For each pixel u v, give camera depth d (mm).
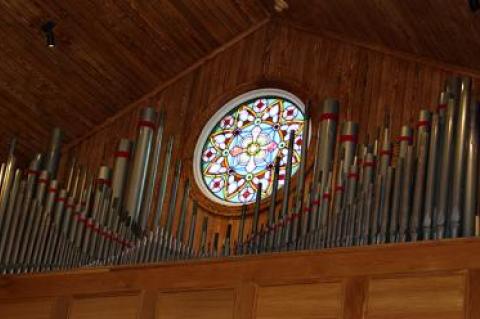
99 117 16266
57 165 13734
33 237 12547
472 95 10414
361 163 10922
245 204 13219
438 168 10180
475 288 9445
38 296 12117
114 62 15555
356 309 9984
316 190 11180
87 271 11930
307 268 10469
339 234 10578
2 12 14305
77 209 12633
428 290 9672
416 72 14023
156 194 14852
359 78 14547
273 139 15094
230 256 11047
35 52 14906
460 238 9680
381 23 13711
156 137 13430
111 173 13492
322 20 14961
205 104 15914
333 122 11992
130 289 11516
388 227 10266
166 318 11094
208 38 15969
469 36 12266
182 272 11242
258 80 15586
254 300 10625
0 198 12742
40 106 15633
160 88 16328
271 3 15633
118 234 12359
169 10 15188
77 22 14734
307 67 15211
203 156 15500
